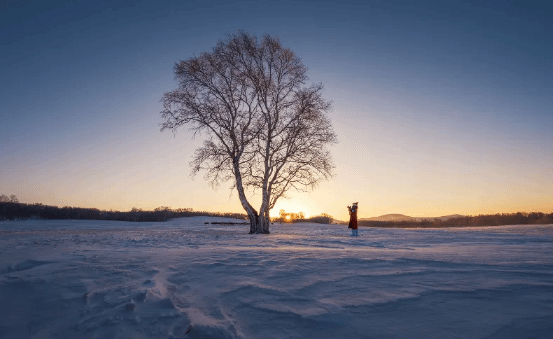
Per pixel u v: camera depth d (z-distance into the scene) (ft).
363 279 12.39
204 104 68.59
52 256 20.54
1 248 26.68
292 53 70.18
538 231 69.67
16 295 11.65
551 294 9.61
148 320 8.89
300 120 68.80
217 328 7.80
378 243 36.42
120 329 8.36
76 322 9.11
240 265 16.14
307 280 12.46
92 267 16.22
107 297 11.06
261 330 7.84
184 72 68.18
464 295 9.75
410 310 8.70
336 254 20.57
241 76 69.56
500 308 8.49
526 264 15.12
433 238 47.78
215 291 11.55
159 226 105.81
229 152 69.36
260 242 36.60
